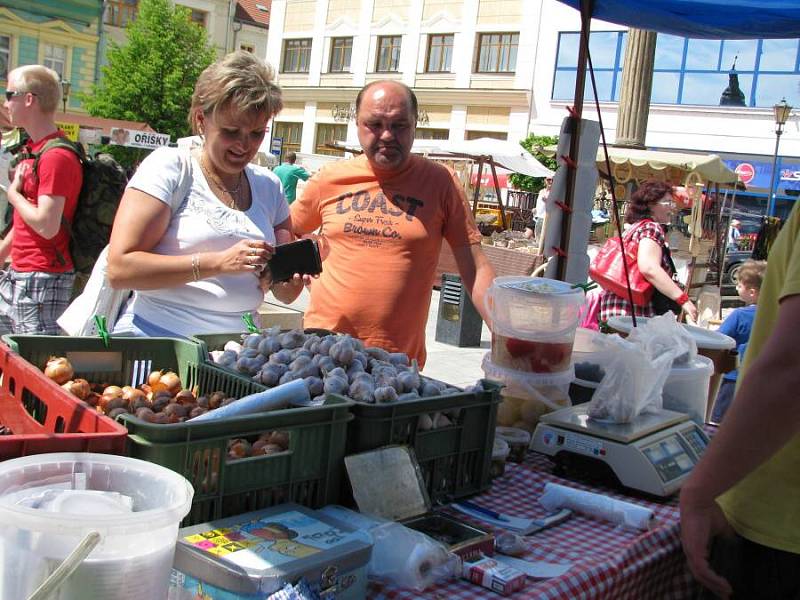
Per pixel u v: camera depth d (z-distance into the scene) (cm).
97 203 375
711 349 315
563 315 239
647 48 1373
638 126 1400
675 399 262
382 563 148
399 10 3064
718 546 174
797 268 142
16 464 115
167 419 164
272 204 270
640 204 472
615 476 212
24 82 358
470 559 158
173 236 240
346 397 172
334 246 305
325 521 148
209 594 125
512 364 243
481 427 200
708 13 421
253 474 152
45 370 189
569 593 151
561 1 407
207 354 210
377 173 301
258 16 4275
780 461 167
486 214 1842
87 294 282
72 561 95
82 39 3506
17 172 365
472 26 2856
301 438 159
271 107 230
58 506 105
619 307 462
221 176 252
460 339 837
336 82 3316
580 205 425
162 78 3312
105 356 208
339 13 3269
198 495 145
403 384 188
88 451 130
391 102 284
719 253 1334
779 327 142
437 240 304
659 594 187
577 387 266
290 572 124
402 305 297
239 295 253
